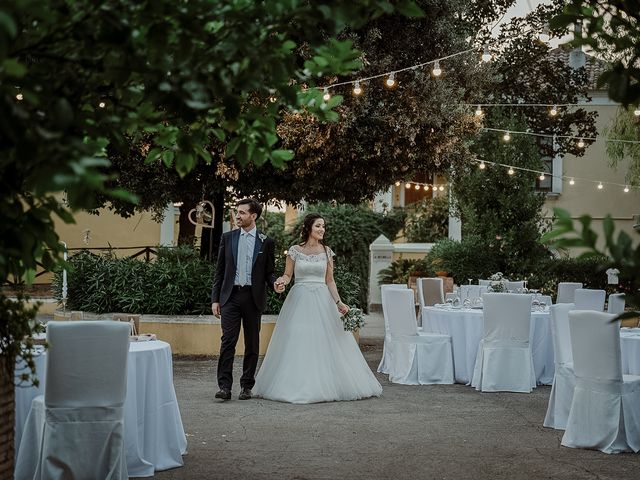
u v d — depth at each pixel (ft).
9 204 11.13
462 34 45.21
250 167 41.16
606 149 69.62
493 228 60.44
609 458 21.48
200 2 10.28
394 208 81.35
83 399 17.31
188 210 52.90
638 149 67.77
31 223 11.14
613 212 75.36
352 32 40.01
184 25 10.30
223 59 10.66
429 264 67.10
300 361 29.43
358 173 42.42
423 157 43.01
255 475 19.13
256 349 29.66
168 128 12.78
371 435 23.79
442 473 19.52
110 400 17.44
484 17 58.18
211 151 39.52
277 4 10.31
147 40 10.43
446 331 35.81
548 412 25.55
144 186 42.52
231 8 10.64
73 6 10.09
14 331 13.96
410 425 25.40
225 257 29.55
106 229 75.36
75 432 17.26
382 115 40.60
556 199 75.92
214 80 10.84
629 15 11.07
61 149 8.20
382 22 40.88
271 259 29.78
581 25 11.42
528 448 22.47
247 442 22.61
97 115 11.25
